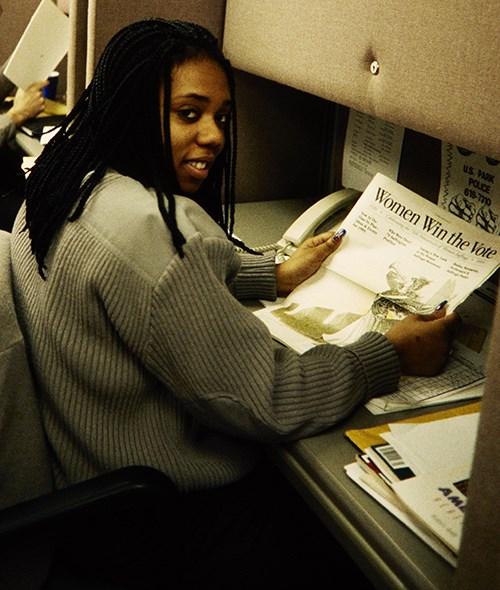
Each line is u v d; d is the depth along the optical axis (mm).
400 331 952
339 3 1012
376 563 711
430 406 903
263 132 1521
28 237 925
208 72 876
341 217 1312
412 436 813
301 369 867
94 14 1263
